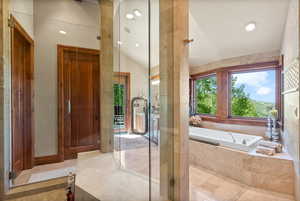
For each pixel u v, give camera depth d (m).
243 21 2.38
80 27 2.99
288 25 2.00
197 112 4.12
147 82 2.20
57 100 2.82
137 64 2.47
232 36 2.72
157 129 1.84
